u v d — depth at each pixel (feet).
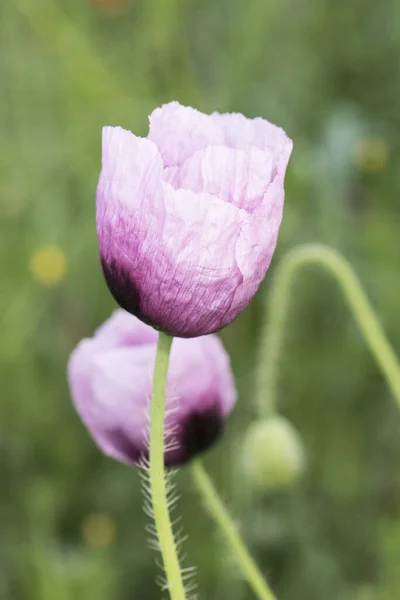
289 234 2.39
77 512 2.33
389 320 2.40
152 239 1.24
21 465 2.36
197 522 2.23
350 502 2.31
